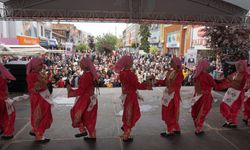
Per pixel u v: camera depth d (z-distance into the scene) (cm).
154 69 1844
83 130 496
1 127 500
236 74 563
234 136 526
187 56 1762
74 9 820
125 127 491
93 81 477
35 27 2845
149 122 609
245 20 856
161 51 4212
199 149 463
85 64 465
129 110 485
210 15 852
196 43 2478
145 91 1015
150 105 780
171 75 510
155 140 500
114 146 471
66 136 515
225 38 1075
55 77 1409
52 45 3241
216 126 586
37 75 465
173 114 512
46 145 471
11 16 804
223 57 1091
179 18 855
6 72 486
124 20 928
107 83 1384
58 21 884
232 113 570
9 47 1398
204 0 820
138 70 1912
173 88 507
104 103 801
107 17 846
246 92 599
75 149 457
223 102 582
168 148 466
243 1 755
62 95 925
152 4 833
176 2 833
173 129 531
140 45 5075
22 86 931
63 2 808
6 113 495
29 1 789
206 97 519
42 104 470
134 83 482
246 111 601
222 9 839
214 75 1168
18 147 462
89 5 821
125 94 487
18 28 2127
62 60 2403
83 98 470
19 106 753
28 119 627
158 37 4534
